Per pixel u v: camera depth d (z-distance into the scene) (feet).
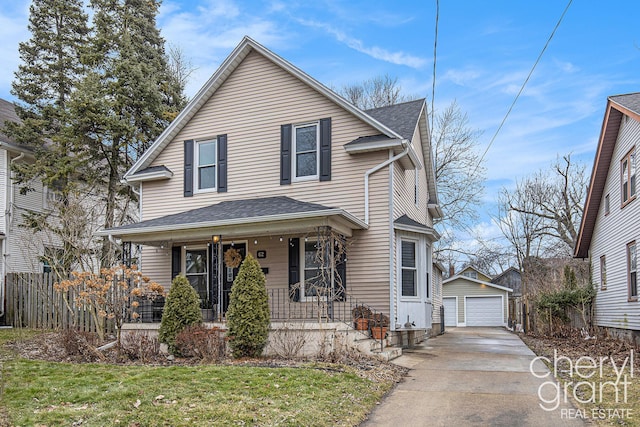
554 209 103.50
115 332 44.60
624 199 49.96
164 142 50.57
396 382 27.96
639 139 44.88
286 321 36.86
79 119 57.36
